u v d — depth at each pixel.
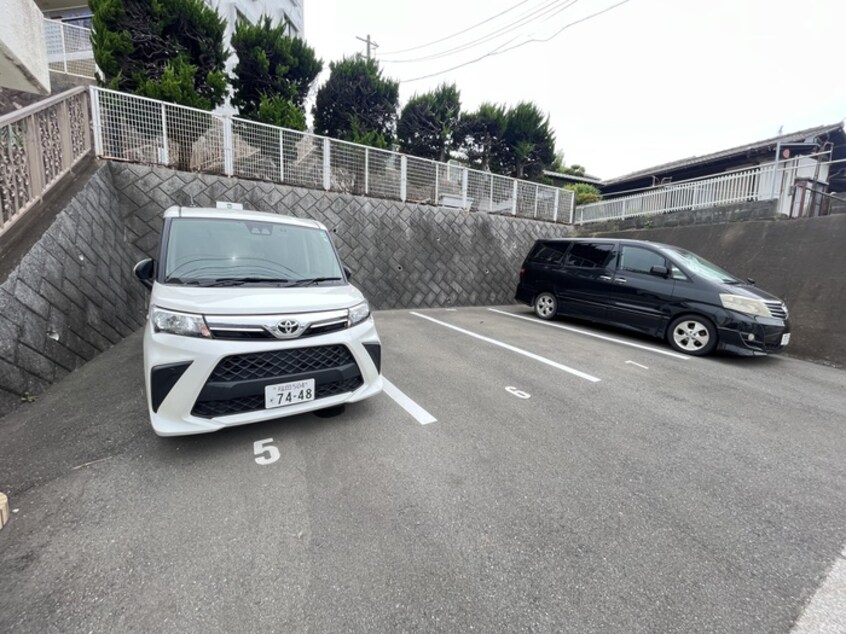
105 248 4.89
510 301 10.02
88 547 1.62
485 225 9.77
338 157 7.98
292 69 9.19
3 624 1.29
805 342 5.36
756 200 8.07
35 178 3.90
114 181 5.81
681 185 9.48
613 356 4.83
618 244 6.12
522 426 2.90
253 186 6.97
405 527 1.81
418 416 2.99
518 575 1.56
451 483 2.17
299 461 2.32
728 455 2.59
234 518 1.83
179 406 2.12
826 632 1.36
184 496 1.97
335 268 3.34
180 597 1.41
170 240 2.89
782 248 6.64
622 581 1.55
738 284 5.13
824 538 1.84
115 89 6.81
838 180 12.06
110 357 4.01
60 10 12.26
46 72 2.48
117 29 7.15
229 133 6.81
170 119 6.36
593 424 2.98
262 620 1.34
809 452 2.66
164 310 2.21
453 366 4.24
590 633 1.33
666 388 3.80
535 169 13.97
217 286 2.63
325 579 1.51
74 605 1.37
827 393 3.84
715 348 4.84
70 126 5.00
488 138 13.09
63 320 3.58
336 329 2.52
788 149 11.19
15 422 2.65
